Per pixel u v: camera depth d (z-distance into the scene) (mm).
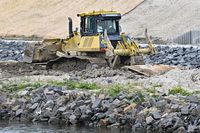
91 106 37750
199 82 45625
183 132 33031
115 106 37188
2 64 59594
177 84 44531
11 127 36969
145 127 34812
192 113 33719
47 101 39781
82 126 36969
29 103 40469
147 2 131000
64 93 41000
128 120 35969
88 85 44531
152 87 43312
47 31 135125
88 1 141500
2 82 48219
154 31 116938
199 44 97312
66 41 57812
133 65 53781
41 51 58312
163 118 34438
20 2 153875
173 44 100250
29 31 137750
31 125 37562
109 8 134375
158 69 51656
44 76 52312
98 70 52125
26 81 48438
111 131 35281
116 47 54594
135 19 125188
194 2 123625
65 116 37969
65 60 56906
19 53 82062
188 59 68938
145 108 36062
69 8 143125
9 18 148125
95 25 55000
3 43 100375
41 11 146875
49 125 37531
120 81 47250
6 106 40812
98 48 53938
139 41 106000
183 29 113688
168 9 124438
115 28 55531
